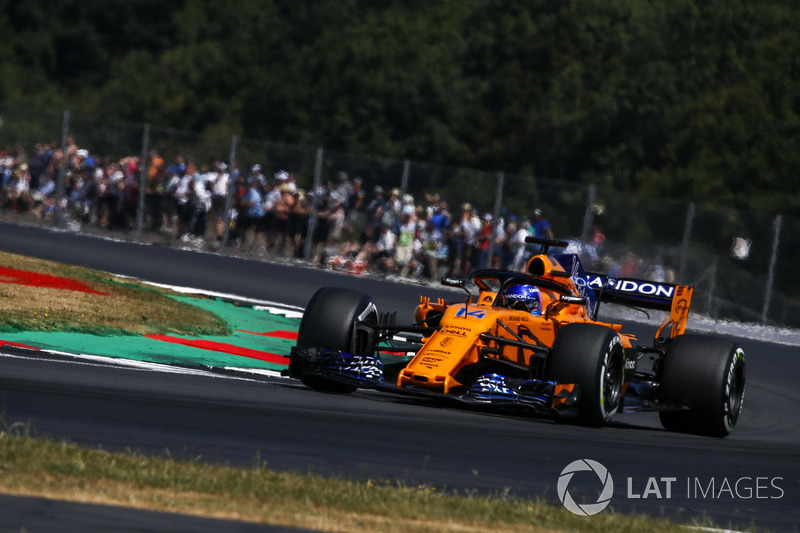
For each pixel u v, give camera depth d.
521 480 24.34
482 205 86.56
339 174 89.69
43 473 18.69
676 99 135.12
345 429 28.05
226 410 28.89
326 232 89.06
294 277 79.81
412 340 35.31
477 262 85.69
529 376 34.56
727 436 38.12
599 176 132.00
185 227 92.50
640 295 39.75
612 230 85.12
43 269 59.69
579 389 32.47
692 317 81.56
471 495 21.14
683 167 122.62
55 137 99.12
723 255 83.19
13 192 97.81
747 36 142.88
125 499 17.97
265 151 92.94
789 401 50.31
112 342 41.81
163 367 37.56
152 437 24.00
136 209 94.06
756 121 118.06
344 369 33.28
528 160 138.50
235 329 52.81
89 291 54.00
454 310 34.34
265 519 17.89
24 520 16.34
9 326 40.16
